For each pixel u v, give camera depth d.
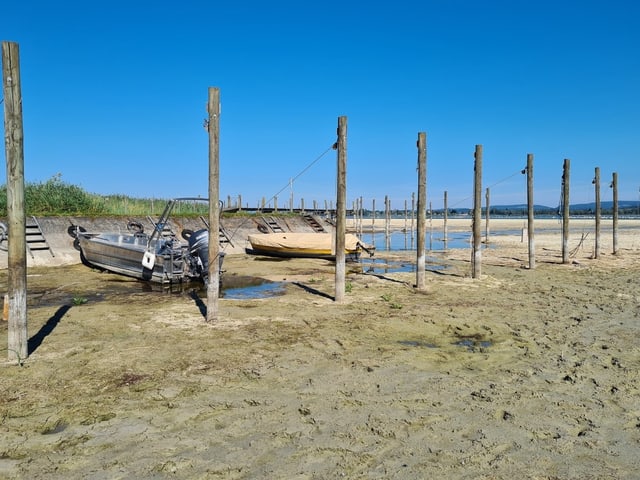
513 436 4.68
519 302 11.32
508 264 19.52
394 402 5.45
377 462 4.18
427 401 5.49
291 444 4.46
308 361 6.81
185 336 7.92
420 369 6.59
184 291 12.82
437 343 8.00
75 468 4.03
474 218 14.96
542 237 38.28
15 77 6.02
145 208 27.03
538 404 5.45
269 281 14.66
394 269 18.23
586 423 4.98
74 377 6.01
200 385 5.84
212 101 8.39
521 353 7.43
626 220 85.50
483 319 9.58
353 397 5.57
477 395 5.68
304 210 39.19
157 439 4.53
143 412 5.09
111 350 7.07
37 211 20.91
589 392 5.81
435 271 17.14
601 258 21.41
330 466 4.10
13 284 6.41
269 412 5.14
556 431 4.80
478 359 7.11
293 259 21.42
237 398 5.48
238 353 7.07
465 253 24.84
